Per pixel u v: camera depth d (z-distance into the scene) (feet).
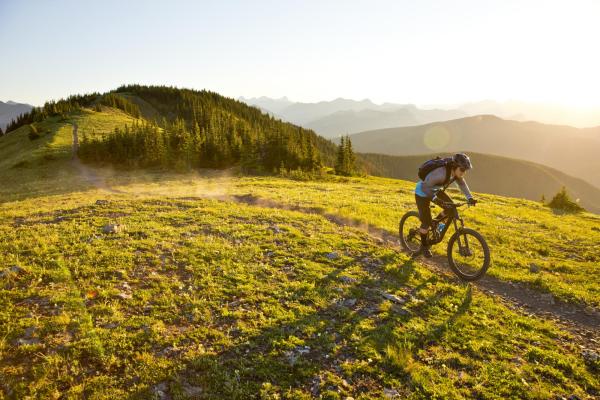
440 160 28.43
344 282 27.61
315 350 19.45
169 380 16.47
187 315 21.34
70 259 27.22
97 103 579.07
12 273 24.06
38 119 476.95
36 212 46.01
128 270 26.32
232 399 15.74
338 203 63.05
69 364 16.74
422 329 22.09
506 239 47.06
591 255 42.47
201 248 31.42
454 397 16.89
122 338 18.69
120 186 151.84
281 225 40.98
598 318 26.40
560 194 111.65
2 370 15.98
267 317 22.08
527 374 19.03
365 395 16.62
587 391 18.22
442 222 31.71
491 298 27.99
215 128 336.49
